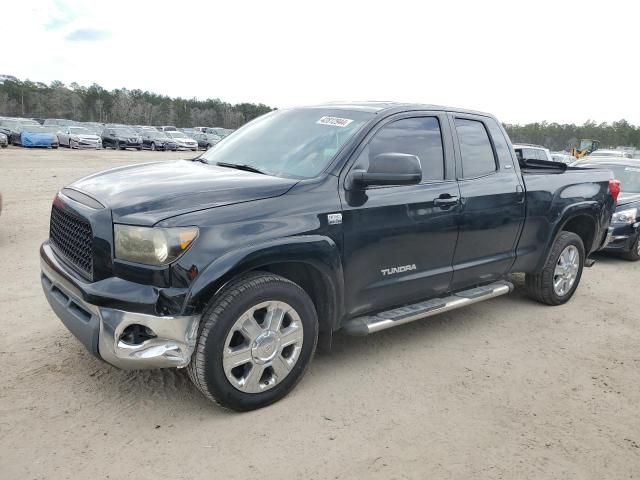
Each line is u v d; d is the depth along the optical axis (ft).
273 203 11.14
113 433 10.28
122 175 12.34
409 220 13.28
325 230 11.67
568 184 18.26
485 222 15.31
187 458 9.64
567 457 10.26
